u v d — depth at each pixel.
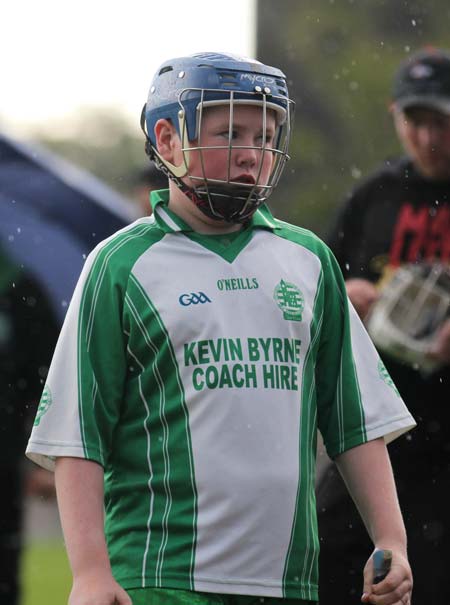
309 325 10.41
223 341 10.08
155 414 10.06
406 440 15.27
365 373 10.82
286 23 61.47
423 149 15.66
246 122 10.15
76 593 9.64
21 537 17.61
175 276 10.24
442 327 15.64
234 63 10.20
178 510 9.94
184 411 10.00
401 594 9.98
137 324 10.13
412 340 15.42
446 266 15.86
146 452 10.06
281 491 9.97
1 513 17.41
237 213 10.24
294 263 10.56
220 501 9.87
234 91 10.11
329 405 10.73
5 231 17.84
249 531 9.88
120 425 10.22
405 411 10.84
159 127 10.48
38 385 17.17
